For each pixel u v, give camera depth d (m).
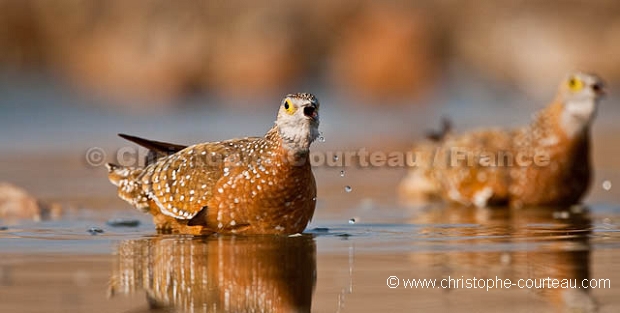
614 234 10.77
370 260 9.24
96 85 30.38
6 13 31.69
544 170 13.39
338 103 32.69
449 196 14.03
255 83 33.50
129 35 32.56
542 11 38.97
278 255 9.44
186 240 10.25
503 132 13.98
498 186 13.53
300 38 35.56
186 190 10.41
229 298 7.86
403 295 7.96
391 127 26.31
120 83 31.05
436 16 37.88
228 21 34.81
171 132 24.00
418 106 32.19
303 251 9.67
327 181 17.17
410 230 11.16
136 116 27.34
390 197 14.90
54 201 13.80
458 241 10.31
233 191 10.13
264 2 35.81
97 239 10.38
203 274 8.62
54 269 8.80
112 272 8.70
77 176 17.25
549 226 11.49
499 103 33.06
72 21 32.72
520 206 13.62
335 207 13.51
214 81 33.19
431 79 34.47
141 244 10.04
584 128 13.39
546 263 9.06
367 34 34.62
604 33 38.88
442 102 33.34
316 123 9.89
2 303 7.59
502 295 7.99
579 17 39.12
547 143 13.39
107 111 27.59
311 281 8.41
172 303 7.70
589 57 38.09
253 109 29.94
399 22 34.69
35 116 26.02
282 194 10.05
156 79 31.36
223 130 24.52
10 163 19.00
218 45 34.09
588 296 7.91
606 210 13.24
